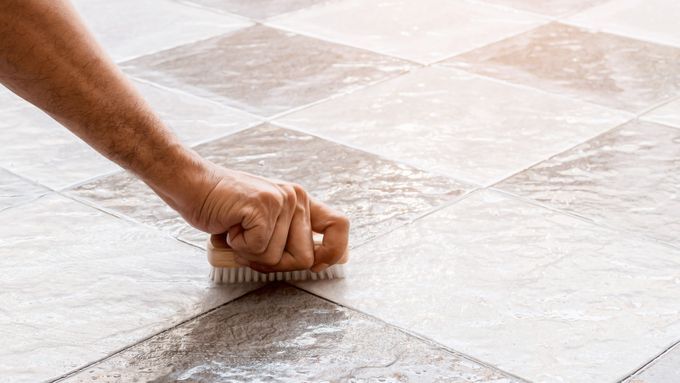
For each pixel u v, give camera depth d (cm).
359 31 215
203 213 116
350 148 158
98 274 122
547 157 155
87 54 105
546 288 118
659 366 104
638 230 133
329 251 119
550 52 202
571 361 104
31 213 137
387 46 206
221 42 208
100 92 107
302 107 175
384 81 187
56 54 103
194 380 102
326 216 120
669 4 232
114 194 144
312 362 105
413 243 129
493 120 169
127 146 111
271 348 107
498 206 139
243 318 113
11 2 99
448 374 102
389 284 120
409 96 179
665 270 122
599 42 208
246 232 115
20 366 104
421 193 143
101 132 109
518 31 214
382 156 155
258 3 235
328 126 167
